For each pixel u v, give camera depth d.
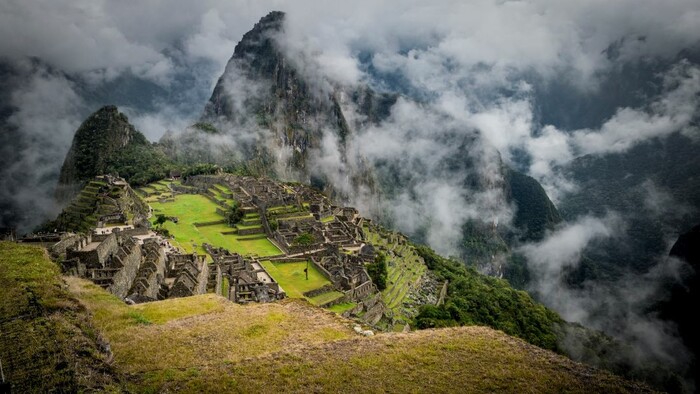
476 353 32.94
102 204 111.81
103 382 24.95
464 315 108.19
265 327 37.88
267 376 29.08
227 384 27.92
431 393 28.06
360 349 33.09
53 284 35.34
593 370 31.77
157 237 87.75
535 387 29.12
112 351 31.05
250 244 111.50
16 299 31.55
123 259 57.16
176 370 29.25
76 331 28.95
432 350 33.19
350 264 98.81
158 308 41.44
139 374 28.55
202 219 131.00
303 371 29.88
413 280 124.81
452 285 142.12
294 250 102.81
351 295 83.75
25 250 42.12
